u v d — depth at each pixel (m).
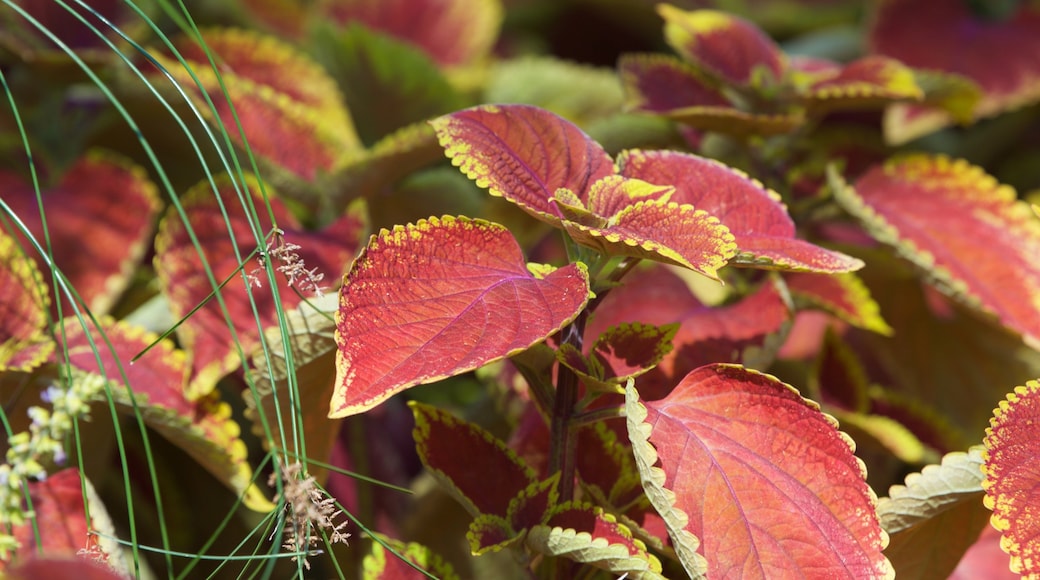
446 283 0.74
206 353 0.85
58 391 0.74
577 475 0.82
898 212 0.94
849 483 0.74
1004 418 0.75
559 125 0.80
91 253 0.95
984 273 0.91
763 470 0.75
